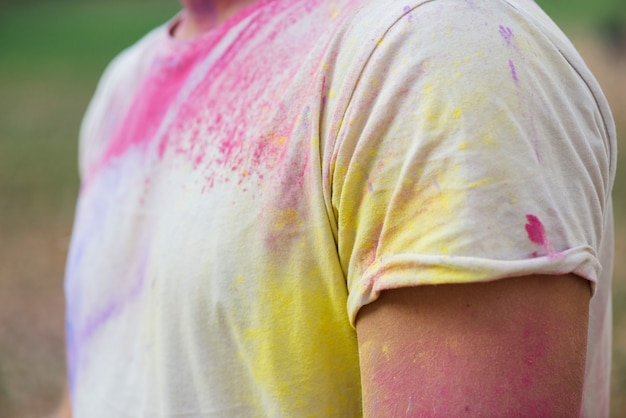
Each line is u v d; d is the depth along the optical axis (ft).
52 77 32.71
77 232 3.85
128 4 50.26
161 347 2.93
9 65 35.65
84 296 3.57
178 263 2.85
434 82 2.31
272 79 2.82
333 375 2.66
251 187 2.69
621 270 13.30
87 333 3.51
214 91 3.03
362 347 2.47
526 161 2.26
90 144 4.29
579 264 2.26
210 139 2.94
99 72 33.40
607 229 2.82
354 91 2.47
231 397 2.77
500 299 2.23
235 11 3.32
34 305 13.99
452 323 2.26
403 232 2.32
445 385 2.25
